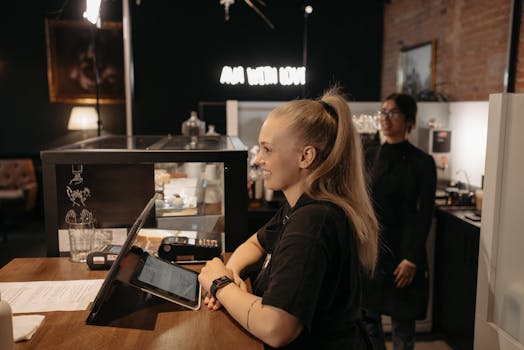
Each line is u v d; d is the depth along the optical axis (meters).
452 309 3.05
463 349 2.92
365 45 6.41
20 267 1.71
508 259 1.68
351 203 1.23
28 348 1.16
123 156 1.88
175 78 6.38
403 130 2.58
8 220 6.21
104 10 6.23
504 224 1.69
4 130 6.34
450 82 4.44
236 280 1.44
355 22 6.36
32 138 6.38
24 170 5.97
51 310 1.36
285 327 1.09
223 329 1.26
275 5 6.30
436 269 3.25
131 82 5.34
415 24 5.27
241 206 1.93
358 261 1.23
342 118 1.23
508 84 3.47
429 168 2.53
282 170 1.25
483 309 1.77
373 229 1.30
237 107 3.71
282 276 1.12
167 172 2.11
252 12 6.30
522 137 1.62
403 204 2.57
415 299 2.56
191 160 1.89
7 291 1.49
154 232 1.94
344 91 6.46
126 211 1.92
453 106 3.88
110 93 6.37
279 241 1.20
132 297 1.45
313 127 1.21
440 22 4.64
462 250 2.89
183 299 1.40
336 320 1.20
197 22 6.29
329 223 1.15
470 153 3.65
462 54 4.21
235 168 1.90
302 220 1.16
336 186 1.24
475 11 3.97
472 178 3.62
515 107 1.63
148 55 6.32
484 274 1.75
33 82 6.29
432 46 4.73
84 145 2.11
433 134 3.75
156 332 1.25
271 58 6.38
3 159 6.11
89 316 1.27
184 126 4.03
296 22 6.33
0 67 6.23
